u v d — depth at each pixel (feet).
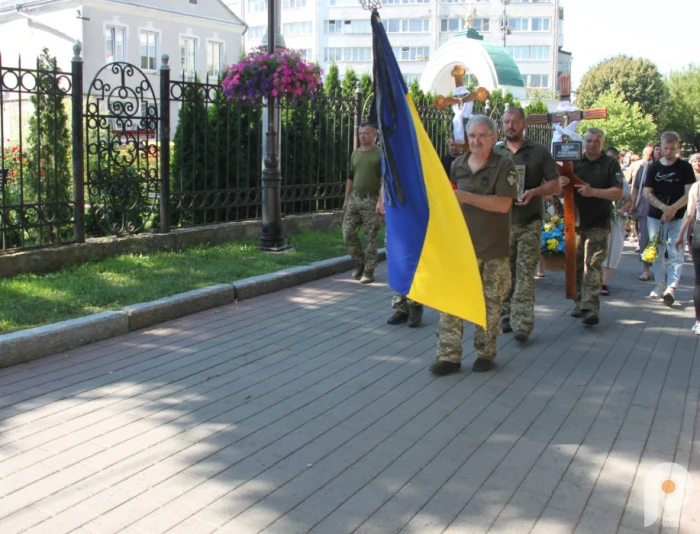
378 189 27.53
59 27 99.40
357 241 28.40
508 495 11.73
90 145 27.61
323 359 18.67
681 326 22.93
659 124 176.96
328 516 11.00
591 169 22.30
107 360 18.20
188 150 33.09
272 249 31.50
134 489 11.70
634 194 31.45
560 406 15.67
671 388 16.93
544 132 69.41
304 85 30.32
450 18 237.86
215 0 116.88
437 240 15.75
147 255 28.45
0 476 12.03
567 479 12.29
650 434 14.23
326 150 39.32
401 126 15.64
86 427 14.07
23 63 103.71
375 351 19.47
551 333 21.76
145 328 21.27
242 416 14.80
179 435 13.80
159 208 29.99
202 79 111.86
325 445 13.51
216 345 19.71
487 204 16.89
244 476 12.23
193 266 27.30
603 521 10.94
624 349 20.15
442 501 11.51
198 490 11.71
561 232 29.37
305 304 24.73
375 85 15.49
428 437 13.94
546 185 19.92
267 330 21.33
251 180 35.96
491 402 15.85
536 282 30.04
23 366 17.56
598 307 22.53
